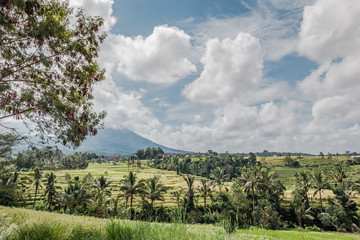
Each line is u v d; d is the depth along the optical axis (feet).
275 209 199.62
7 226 24.44
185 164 645.10
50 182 195.52
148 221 19.54
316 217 208.03
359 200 222.28
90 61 36.29
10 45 29.37
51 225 18.74
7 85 31.07
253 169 229.04
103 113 36.99
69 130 33.14
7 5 24.71
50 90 35.37
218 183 250.78
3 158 30.76
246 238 18.34
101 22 34.63
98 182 211.20
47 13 30.94
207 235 17.47
